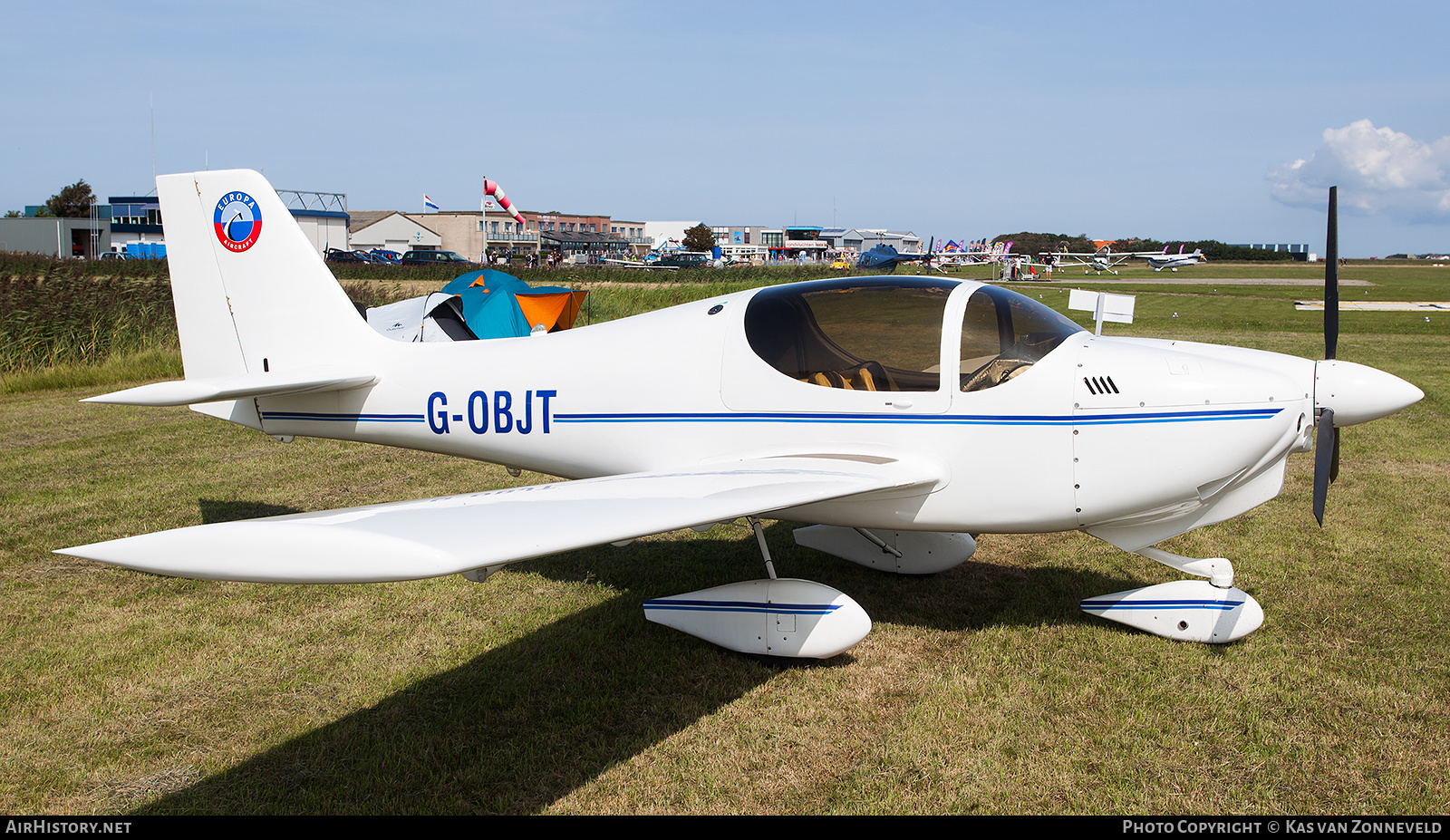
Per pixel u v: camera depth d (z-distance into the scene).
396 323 8.45
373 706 3.46
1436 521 5.58
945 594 4.56
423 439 4.80
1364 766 2.93
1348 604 4.28
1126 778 2.88
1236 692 3.42
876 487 3.49
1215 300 30.20
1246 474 3.70
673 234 120.62
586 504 3.18
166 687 3.61
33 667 3.76
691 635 4.01
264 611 4.38
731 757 3.07
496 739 3.21
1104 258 77.25
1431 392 10.25
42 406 9.86
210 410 5.18
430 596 4.58
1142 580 4.72
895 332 3.88
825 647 3.65
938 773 2.94
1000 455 3.73
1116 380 3.64
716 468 3.89
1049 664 3.69
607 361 4.37
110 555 2.38
